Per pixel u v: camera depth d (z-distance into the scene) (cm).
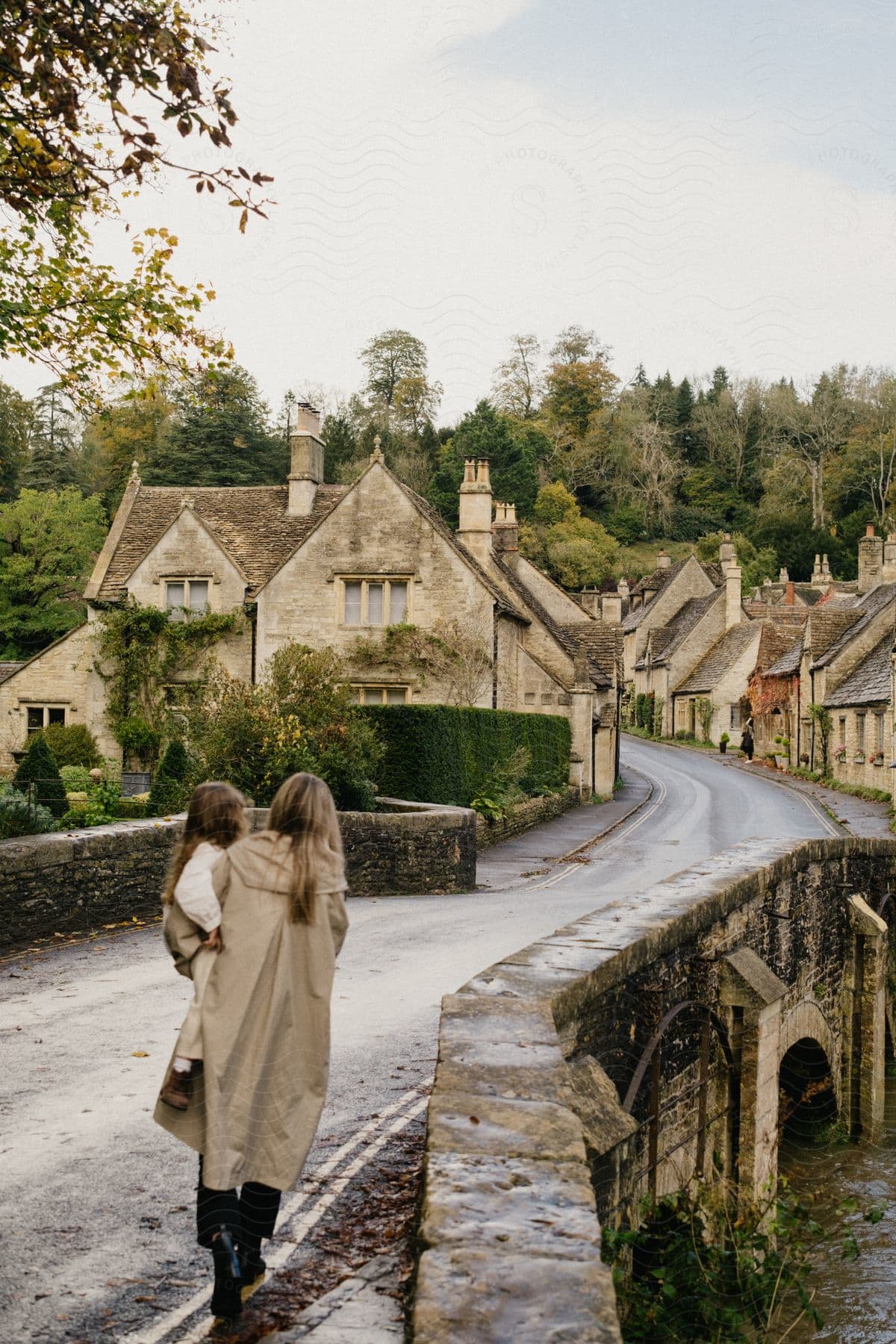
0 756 3119
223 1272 378
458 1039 467
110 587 3136
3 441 6347
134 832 1262
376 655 3000
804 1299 738
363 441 7275
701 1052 839
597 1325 255
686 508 9675
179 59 727
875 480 9056
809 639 4722
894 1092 1405
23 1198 496
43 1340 376
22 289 953
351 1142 576
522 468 8212
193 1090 393
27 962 1032
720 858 1084
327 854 417
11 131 816
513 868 2181
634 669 7744
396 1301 407
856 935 1352
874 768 3756
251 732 1866
